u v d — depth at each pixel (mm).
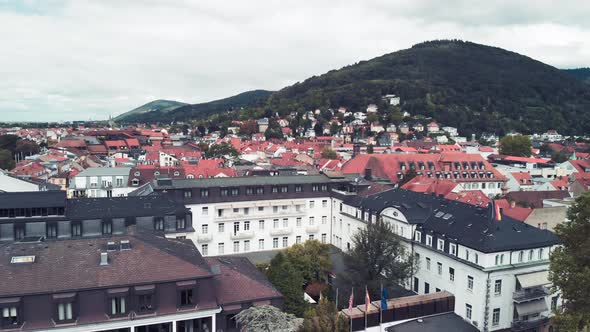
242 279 51781
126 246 49312
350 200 93312
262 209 94375
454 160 161875
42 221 70062
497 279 60250
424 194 83750
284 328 44000
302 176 104125
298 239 98250
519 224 65375
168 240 55031
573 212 49625
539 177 173375
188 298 46719
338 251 93750
